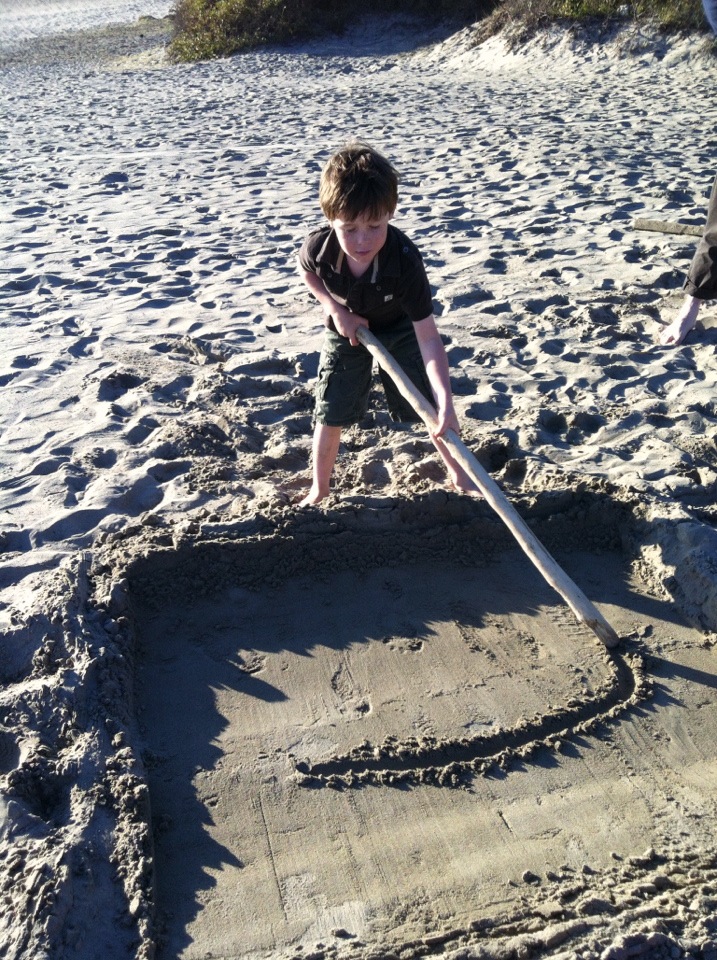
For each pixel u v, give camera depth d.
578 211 4.80
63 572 2.07
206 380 3.05
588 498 2.33
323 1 13.65
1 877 1.44
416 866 1.54
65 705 1.74
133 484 2.47
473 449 2.60
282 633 2.04
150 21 19.75
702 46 9.43
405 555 2.24
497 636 2.03
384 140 6.92
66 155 6.98
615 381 3.01
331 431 2.25
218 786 1.68
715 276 3.20
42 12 24.55
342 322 2.08
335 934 1.43
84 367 3.21
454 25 12.77
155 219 5.07
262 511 2.26
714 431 2.72
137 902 1.43
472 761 1.73
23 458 2.64
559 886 1.50
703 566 2.08
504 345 3.32
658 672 1.93
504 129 7.02
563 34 10.66
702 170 5.44
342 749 1.75
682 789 1.67
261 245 4.54
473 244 4.41
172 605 2.11
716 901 1.45
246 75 11.83
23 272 4.31
